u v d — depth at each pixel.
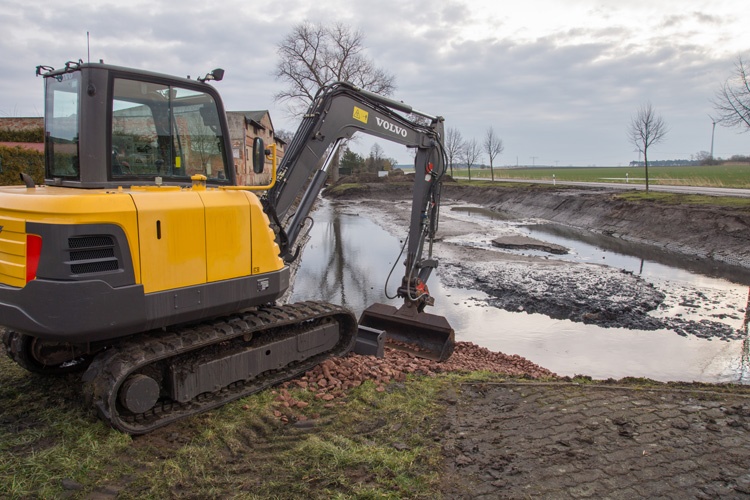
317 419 4.45
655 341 8.93
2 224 3.88
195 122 4.66
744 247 15.26
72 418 4.23
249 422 4.33
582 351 8.53
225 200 4.48
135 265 3.89
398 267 15.53
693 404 4.76
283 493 3.36
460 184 45.66
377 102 7.12
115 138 4.12
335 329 5.82
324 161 6.61
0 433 3.99
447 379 5.52
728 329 9.44
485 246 18.06
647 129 23.67
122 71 4.11
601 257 16.05
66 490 3.32
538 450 3.93
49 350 4.88
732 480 3.53
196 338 4.35
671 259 15.63
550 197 29.03
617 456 3.84
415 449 3.92
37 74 4.54
